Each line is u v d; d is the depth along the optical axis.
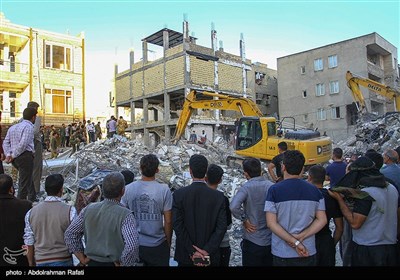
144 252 3.47
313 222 3.16
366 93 34.03
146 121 35.25
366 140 18.88
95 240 3.04
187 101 15.98
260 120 13.50
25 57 23.61
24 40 23.53
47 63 24.19
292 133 13.11
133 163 12.19
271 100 46.72
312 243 3.16
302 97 38.88
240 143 14.19
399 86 38.56
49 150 19.36
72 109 25.05
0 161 6.02
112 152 13.13
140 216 3.55
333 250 3.67
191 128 30.33
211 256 3.48
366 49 34.59
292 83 39.81
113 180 3.17
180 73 31.06
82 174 10.22
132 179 4.80
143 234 3.53
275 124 13.76
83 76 25.83
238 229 6.84
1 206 3.47
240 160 14.71
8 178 3.56
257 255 3.76
